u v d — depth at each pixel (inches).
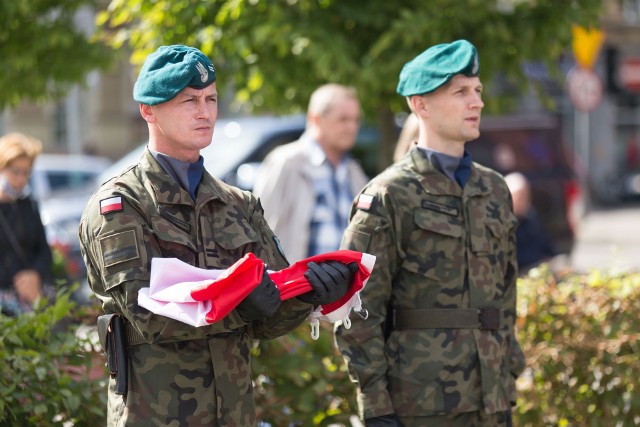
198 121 235.1
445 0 477.4
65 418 307.4
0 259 439.5
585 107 1003.3
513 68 512.1
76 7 597.3
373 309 278.2
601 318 367.2
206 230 238.1
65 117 1867.6
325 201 455.5
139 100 236.7
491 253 284.8
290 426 341.1
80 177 1027.9
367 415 275.3
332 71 482.0
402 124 728.3
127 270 225.6
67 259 632.4
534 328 368.2
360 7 497.4
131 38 503.5
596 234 1576.0
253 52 495.8
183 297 216.2
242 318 225.5
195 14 475.2
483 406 277.1
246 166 792.9
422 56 288.4
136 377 232.4
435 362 276.1
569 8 493.7
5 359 296.0
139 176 236.8
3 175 442.0
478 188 287.9
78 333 327.6
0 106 629.6
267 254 249.1
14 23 576.4
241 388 239.1
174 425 229.5
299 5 478.3
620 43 1809.8
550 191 867.4
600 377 359.3
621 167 2245.3
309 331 345.7
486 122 871.7
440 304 278.8
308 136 462.9
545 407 364.8
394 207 279.6
